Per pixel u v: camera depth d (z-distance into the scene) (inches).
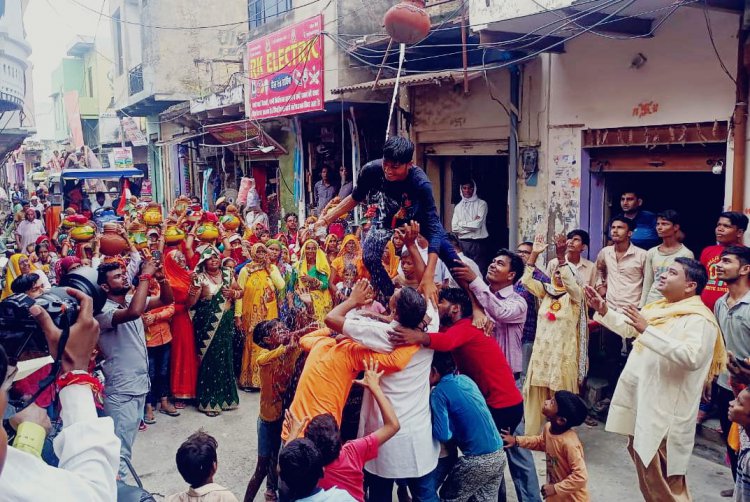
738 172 235.6
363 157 453.1
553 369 216.1
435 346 140.2
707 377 169.9
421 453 140.1
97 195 634.8
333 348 141.2
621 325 170.7
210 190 706.8
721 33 241.8
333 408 137.8
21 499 53.2
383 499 145.3
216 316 260.1
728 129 241.0
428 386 144.2
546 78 314.5
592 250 309.6
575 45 297.9
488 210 390.0
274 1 506.3
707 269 218.5
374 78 413.7
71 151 924.6
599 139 294.0
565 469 157.0
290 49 443.8
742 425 116.9
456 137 374.9
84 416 68.0
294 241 397.7
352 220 414.6
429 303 140.6
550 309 219.5
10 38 481.1
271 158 566.6
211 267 262.4
